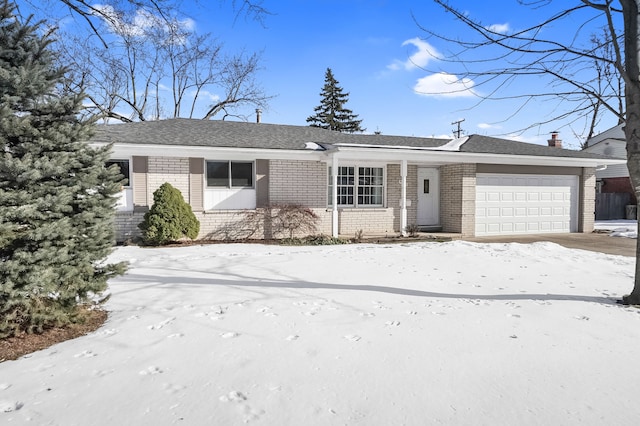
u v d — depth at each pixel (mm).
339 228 13531
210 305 4996
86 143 4301
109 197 4398
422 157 12703
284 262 8016
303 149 12305
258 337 3916
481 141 16000
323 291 5738
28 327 3957
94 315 4652
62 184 4012
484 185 14055
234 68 25719
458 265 7828
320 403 2693
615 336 3992
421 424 2455
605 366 3291
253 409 2613
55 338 3988
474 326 4254
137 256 8828
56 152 3896
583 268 7664
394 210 14180
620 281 6555
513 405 2680
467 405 2678
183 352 3553
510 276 6863
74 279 4203
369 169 14000
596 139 26094
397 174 14172
